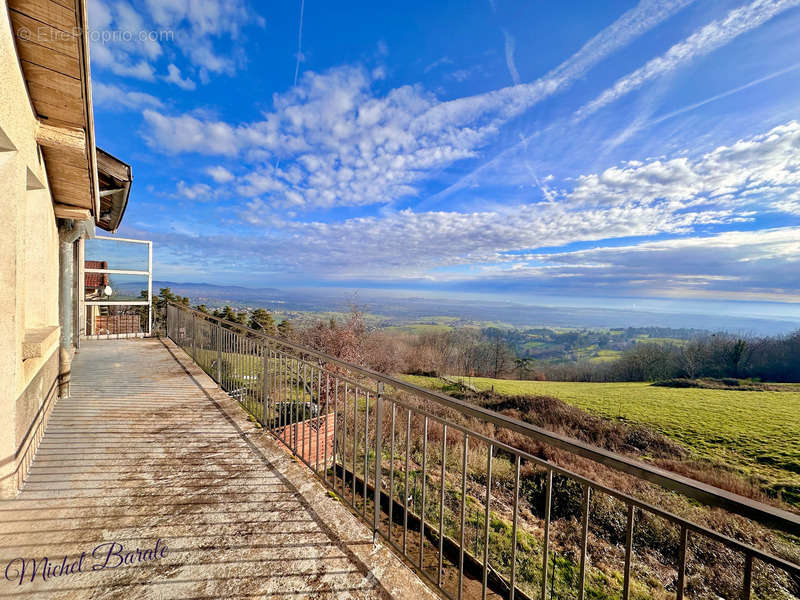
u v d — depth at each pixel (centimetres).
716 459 1235
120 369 539
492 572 528
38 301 325
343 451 240
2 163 204
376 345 1800
